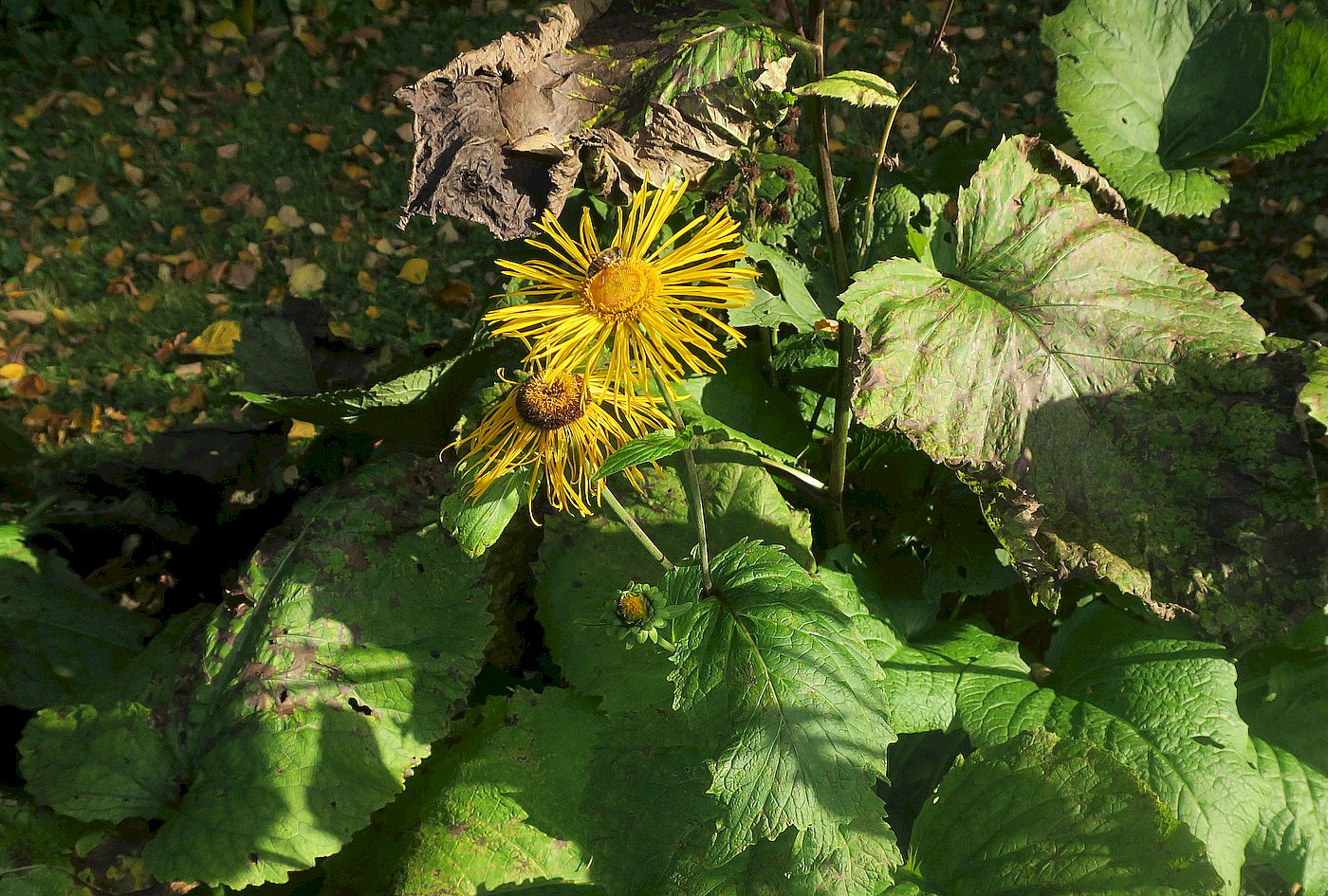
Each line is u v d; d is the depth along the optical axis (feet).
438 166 1.83
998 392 1.95
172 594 2.51
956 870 1.97
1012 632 2.41
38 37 5.98
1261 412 1.91
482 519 1.84
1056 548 1.93
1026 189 2.03
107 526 2.43
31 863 1.96
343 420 2.36
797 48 1.89
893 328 1.92
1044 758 1.95
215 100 5.73
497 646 2.32
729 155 1.98
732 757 1.73
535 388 1.80
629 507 2.18
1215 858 1.90
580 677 2.10
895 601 2.23
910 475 2.36
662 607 1.82
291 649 2.07
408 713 2.05
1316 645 2.16
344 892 2.04
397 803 2.08
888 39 5.36
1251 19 2.28
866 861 1.80
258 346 2.50
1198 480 1.94
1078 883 1.88
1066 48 2.36
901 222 2.39
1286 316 3.92
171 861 1.94
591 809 2.01
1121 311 1.98
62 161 5.40
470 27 6.11
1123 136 2.32
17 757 2.23
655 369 1.74
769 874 1.90
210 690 2.08
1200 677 2.03
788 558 1.84
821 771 1.72
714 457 2.14
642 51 1.89
